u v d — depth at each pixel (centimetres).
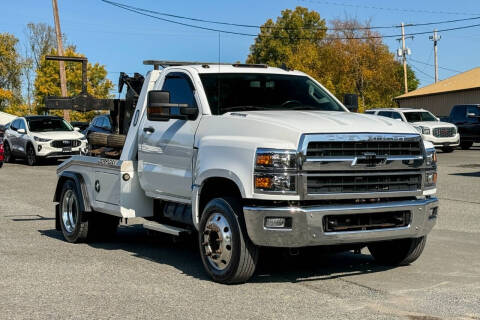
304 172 597
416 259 745
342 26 6262
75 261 777
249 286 644
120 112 952
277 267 741
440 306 568
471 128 3206
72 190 912
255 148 610
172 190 741
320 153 603
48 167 2438
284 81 780
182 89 756
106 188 838
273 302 582
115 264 759
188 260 786
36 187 1694
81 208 876
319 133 603
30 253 829
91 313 550
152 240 944
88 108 970
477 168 2105
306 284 653
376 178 627
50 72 6025
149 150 780
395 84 6269
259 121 637
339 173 608
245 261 628
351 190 615
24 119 2648
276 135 614
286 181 598
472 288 636
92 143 922
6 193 1553
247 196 611
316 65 6288
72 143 2531
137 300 592
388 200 643
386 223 639
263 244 608
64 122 2677
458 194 1438
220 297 600
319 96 783
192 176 703
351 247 680
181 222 755
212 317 536
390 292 619
